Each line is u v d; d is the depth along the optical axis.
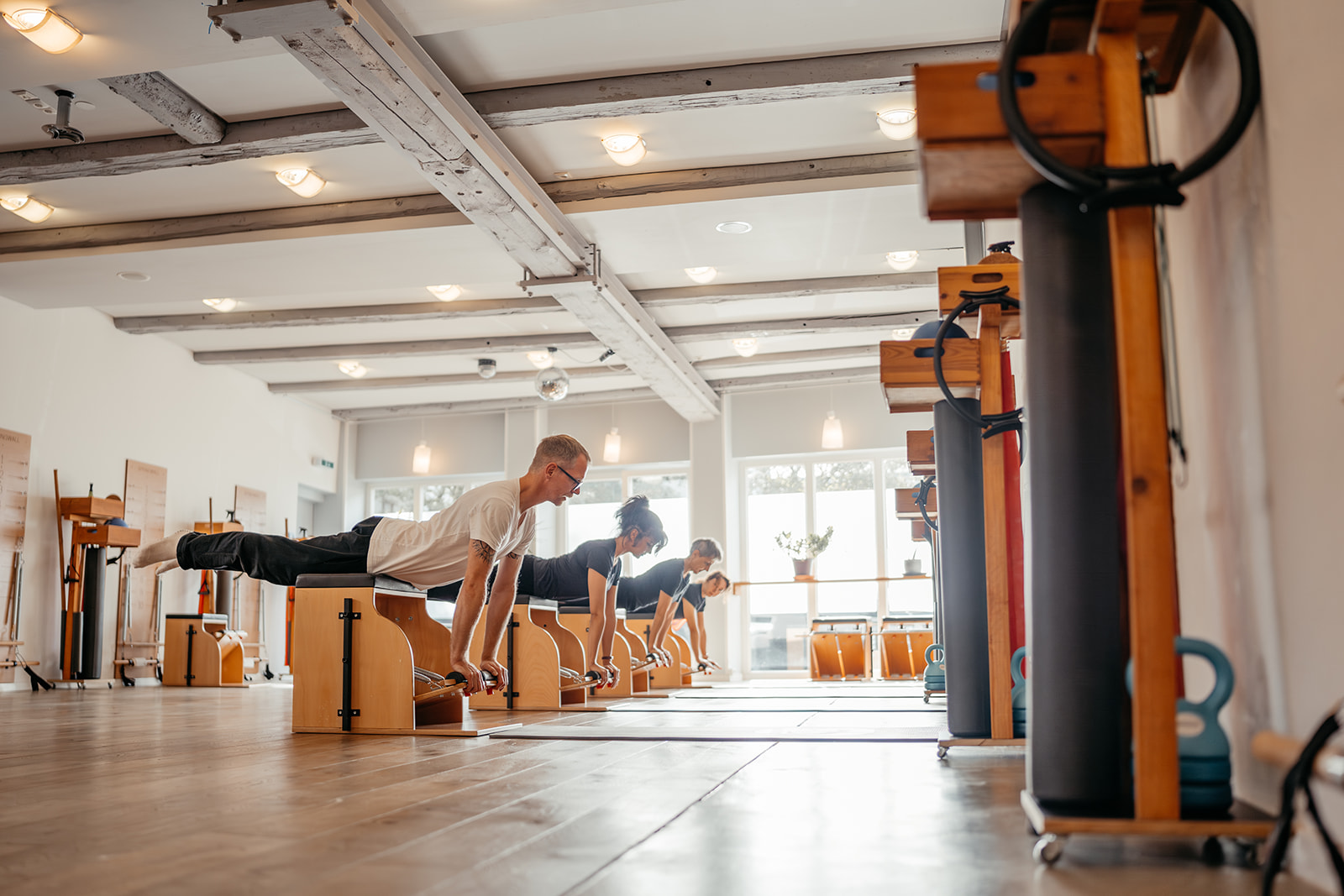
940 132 1.26
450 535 3.33
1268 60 1.25
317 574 3.50
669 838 1.38
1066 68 1.25
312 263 7.03
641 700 5.64
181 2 4.14
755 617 11.77
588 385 11.80
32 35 4.24
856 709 4.48
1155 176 1.19
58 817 1.65
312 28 4.02
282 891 1.10
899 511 5.05
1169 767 1.20
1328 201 1.10
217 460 10.81
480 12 4.21
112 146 5.72
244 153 5.66
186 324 9.36
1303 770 0.83
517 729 3.37
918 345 2.44
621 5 4.15
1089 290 1.33
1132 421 1.23
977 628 2.48
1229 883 1.09
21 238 6.98
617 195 6.20
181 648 9.33
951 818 1.53
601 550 4.95
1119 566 1.31
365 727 3.30
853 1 4.57
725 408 11.77
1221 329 1.46
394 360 10.84
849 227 6.54
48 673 8.58
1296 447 1.19
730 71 5.05
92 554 8.67
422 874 1.17
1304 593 1.18
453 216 6.36
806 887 1.08
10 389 8.36
